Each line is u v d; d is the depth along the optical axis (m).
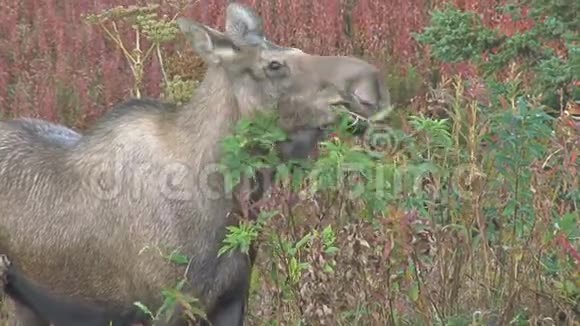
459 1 20.64
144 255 10.83
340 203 10.55
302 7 21.36
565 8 15.66
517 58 15.74
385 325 10.71
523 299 11.17
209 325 11.03
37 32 21.83
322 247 10.43
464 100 13.74
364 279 10.52
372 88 10.44
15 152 11.60
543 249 11.25
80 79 19.61
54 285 11.40
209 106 10.89
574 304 11.06
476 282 11.21
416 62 20.00
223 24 20.94
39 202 11.32
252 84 10.74
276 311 11.19
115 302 11.17
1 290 11.64
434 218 11.02
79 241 11.12
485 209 11.33
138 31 18.70
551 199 11.51
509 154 11.01
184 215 10.76
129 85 19.50
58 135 12.03
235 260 10.84
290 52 10.76
